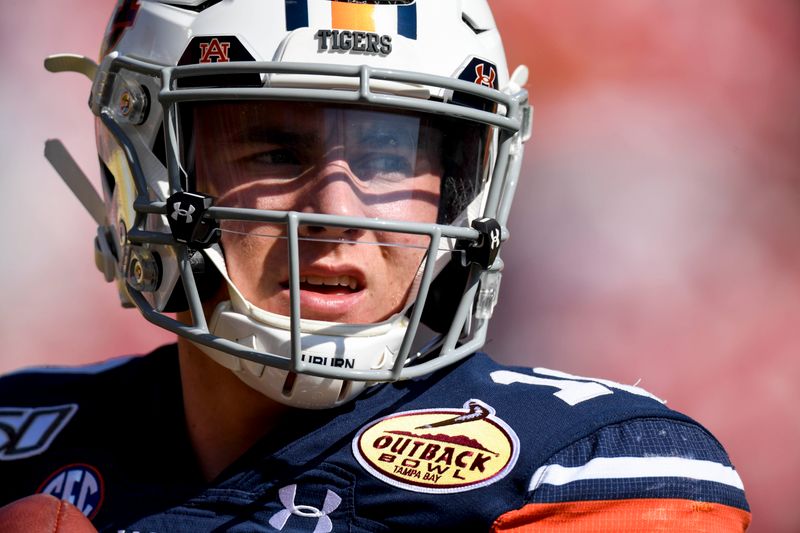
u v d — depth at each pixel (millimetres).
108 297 12492
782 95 13234
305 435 4406
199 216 4195
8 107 12945
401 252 4383
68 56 5336
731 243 12555
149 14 4676
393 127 4344
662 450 4016
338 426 4402
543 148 13297
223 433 4762
